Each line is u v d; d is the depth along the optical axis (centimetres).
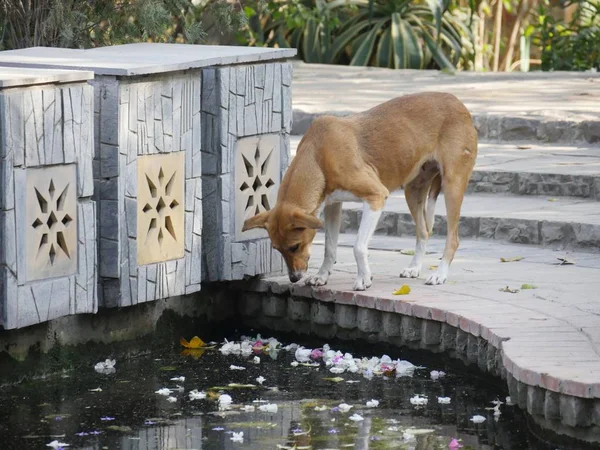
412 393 910
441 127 1058
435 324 970
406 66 2367
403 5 2452
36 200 875
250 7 2291
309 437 809
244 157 1056
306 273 1114
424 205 1094
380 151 1029
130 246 961
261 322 1106
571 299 986
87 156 911
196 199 1016
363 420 848
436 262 1156
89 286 923
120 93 938
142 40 1450
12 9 1391
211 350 1051
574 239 1205
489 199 1364
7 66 970
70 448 791
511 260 1159
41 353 937
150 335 1034
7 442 802
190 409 873
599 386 757
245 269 1066
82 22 1405
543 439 793
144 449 788
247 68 1046
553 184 1355
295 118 1664
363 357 1009
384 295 1012
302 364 998
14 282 859
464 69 2592
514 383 834
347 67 2288
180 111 993
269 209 1088
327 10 2420
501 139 1598
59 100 883
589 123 1550
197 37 1462
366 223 1016
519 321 916
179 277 1009
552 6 2852
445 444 798
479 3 2766
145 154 967
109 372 970
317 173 1008
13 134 848
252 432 821
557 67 2447
